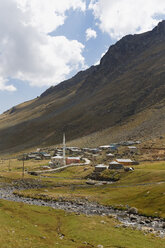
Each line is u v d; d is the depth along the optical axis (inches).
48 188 4498.0
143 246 1515.7
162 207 2497.5
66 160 7524.6
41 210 2694.4
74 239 1712.6
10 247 1282.0
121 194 3454.7
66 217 2411.4
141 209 2605.8
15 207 2645.2
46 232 1851.6
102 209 2817.4
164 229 1990.7
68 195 3688.5
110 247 1508.4
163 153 6318.9
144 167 5177.2
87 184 4685.0
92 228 1967.3
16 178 5403.5
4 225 1743.4
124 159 6013.8
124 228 1989.4
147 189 3284.9
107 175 5029.5
